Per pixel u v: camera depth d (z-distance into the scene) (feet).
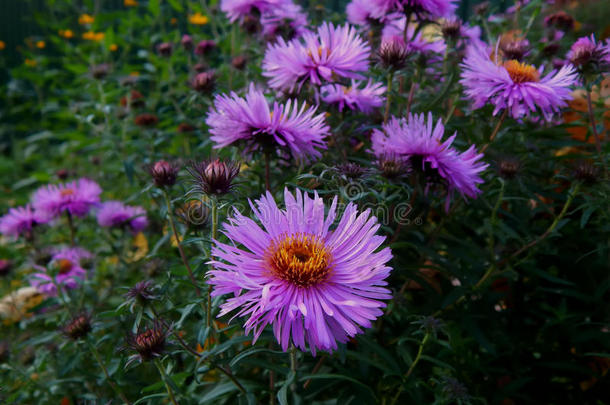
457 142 0.55
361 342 0.45
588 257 0.59
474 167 0.46
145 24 1.27
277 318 0.33
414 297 0.62
